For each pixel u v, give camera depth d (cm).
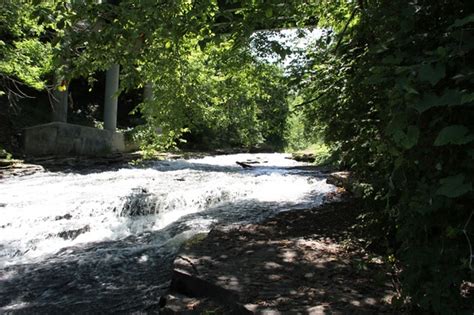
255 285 404
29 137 1609
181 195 998
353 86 434
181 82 793
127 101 2584
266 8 432
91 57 445
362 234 570
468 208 243
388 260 438
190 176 1383
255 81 814
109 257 649
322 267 455
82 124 2225
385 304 355
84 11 389
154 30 417
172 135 931
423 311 325
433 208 240
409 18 262
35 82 1380
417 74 220
